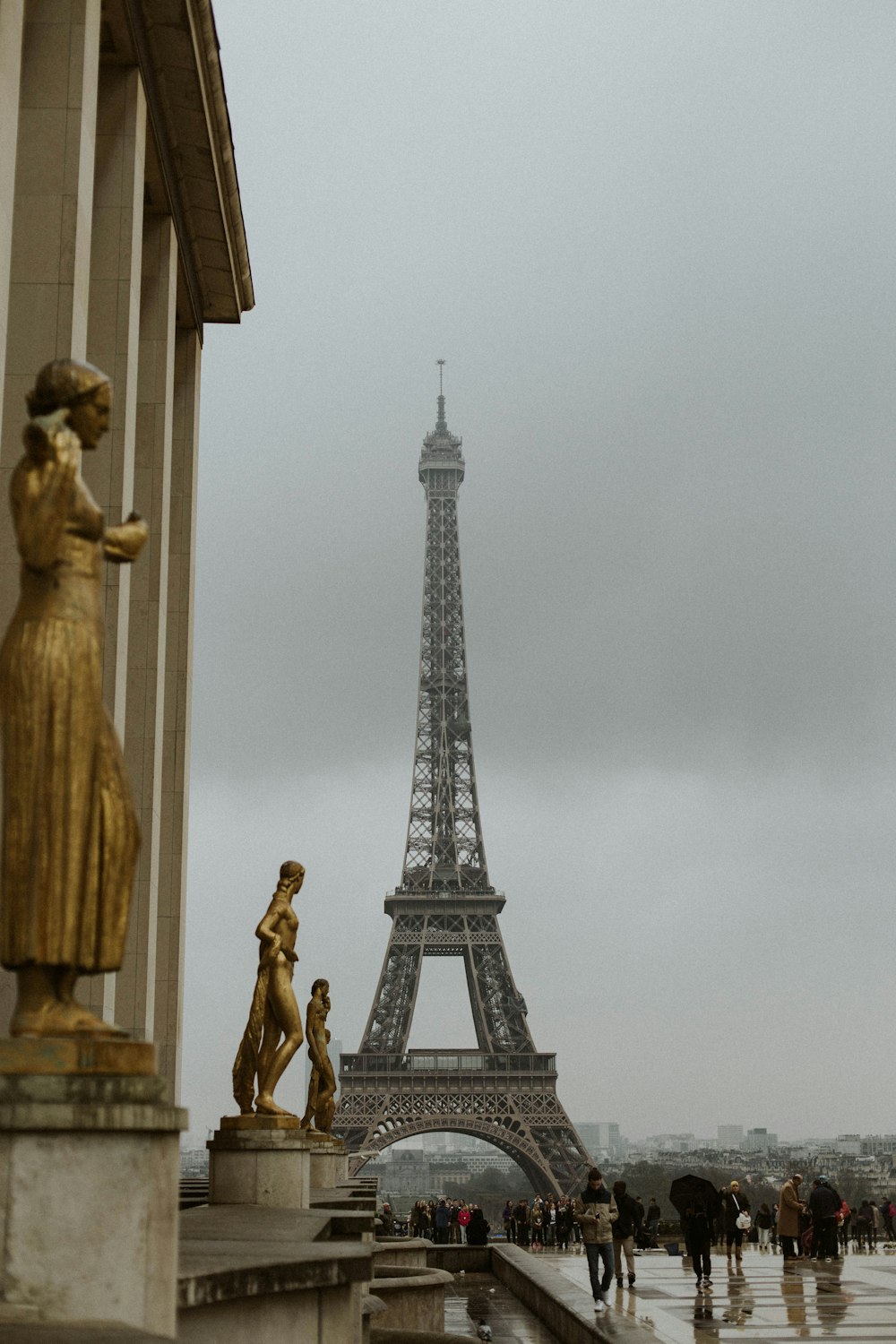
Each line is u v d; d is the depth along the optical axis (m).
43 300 42.44
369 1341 31.36
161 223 63.62
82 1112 15.70
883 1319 52.03
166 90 57.72
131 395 51.34
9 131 36.94
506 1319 66.44
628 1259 67.75
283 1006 43.84
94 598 16.80
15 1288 15.48
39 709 16.11
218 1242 25.28
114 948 16.55
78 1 44.03
